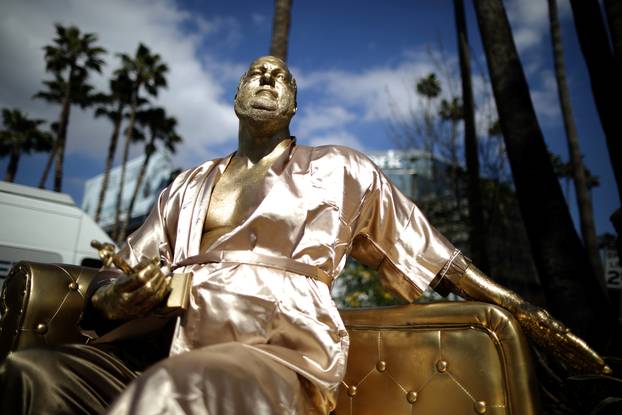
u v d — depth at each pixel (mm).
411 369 1457
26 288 1729
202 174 1813
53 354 1350
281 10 6195
